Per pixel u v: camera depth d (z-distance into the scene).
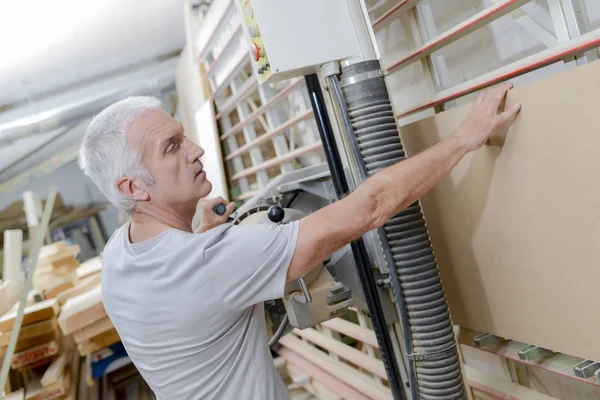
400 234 1.21
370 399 2.04
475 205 1.28
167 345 1.06
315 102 1.31
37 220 3.35
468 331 1.47
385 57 1.94
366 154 1.20
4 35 3.88
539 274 1.14
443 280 1.49
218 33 3.28
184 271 0.98
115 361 3.54
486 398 1.58
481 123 1.07
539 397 1.35
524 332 1.23
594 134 0.92
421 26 1.54
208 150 4.03
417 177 1.00
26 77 4.71
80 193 6.74
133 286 1.07
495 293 1.30
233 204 1.41
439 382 1.21
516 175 1.12
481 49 1.56
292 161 3.00
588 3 1.14
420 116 1.80
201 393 1.08
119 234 1.22
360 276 1.33
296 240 0.95
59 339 2.85
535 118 1.04
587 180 0.96
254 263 0.96
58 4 3.62
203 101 4.04
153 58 5.20
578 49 1.00
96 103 5.32
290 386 2.63
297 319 1.29
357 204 0.96
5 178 6.10
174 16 4.43
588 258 1.00
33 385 2.64
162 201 1.10
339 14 1.18
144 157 1.05
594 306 1.02
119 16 4.05
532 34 1.34
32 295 3.16
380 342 1.35
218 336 1.04
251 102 3.33
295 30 1.13
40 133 5.41
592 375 1.07
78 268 4.08
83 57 4.68
